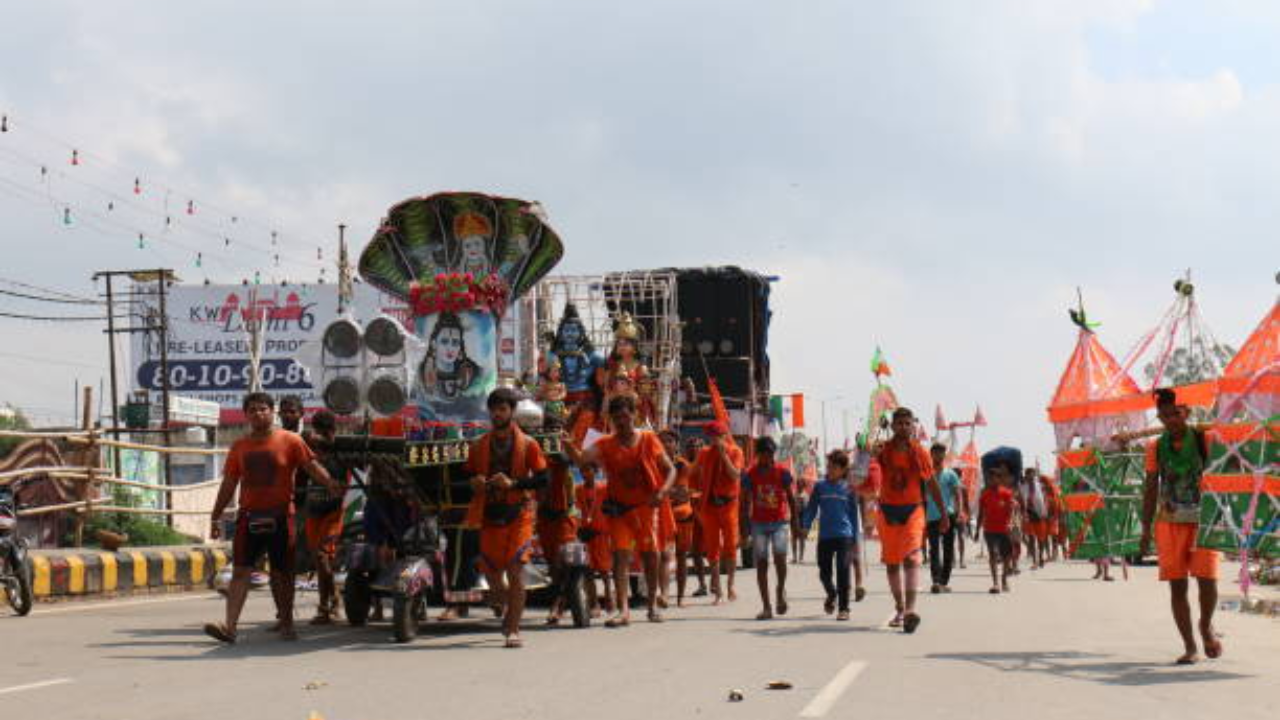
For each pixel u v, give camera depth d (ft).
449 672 28.94
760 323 94.17
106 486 83.56
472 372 45.98
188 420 180.34
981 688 26.40
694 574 75.31
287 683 27.04
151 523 84.43
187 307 215.92
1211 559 30.94
